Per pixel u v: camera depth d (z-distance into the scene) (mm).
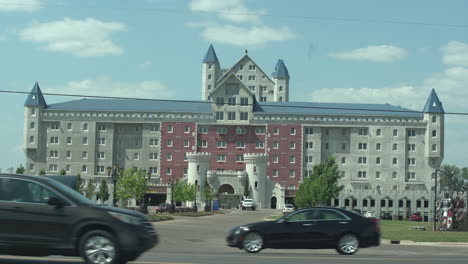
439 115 149000
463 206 51125
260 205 143875
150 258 21562
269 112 151250
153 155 151000
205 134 151000
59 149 149500
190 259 21609
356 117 150250
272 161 150125
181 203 142000
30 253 17328
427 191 140250
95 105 153375
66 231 17062
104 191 132250
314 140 150750
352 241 25828
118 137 151875
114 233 17125
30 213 17156
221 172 145125
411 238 39562
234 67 184375
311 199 108250
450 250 30953
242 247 26219
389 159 149625
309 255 25109
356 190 140625
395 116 150000
